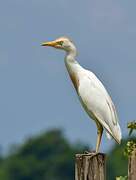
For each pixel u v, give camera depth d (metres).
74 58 17.44
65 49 17.42
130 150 14.69
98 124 17.17
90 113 17.28
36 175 58.03
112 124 16.94
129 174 14.16
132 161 14.13
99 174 14.62
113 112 17.05
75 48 17.44
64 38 17.42
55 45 17.42
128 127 14.99
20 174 58.41
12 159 58.72
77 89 17.52
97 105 17.12
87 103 17.20
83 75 17.39
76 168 14.70
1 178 58.22
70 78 17.56
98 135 17.08
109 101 17.17
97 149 16.92
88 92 17.22
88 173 14.62
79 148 57.66
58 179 57.56
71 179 57.22
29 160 58.44
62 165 57.31
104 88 17.36
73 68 17.42
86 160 14.64
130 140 14.82
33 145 58.91
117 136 16.86
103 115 17.05
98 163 14.64
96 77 17.48
